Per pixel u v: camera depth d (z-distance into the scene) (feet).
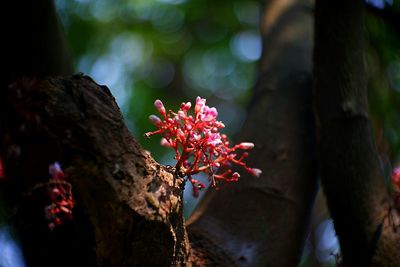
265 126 8.11
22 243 6.64
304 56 9.37
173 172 5.52
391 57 10.64
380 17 9.91
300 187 7.63
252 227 7.07
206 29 17.94
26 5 6.68
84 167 5.04
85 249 6.06
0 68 6.87
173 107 17.39
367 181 7.10
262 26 10.50
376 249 6.95
